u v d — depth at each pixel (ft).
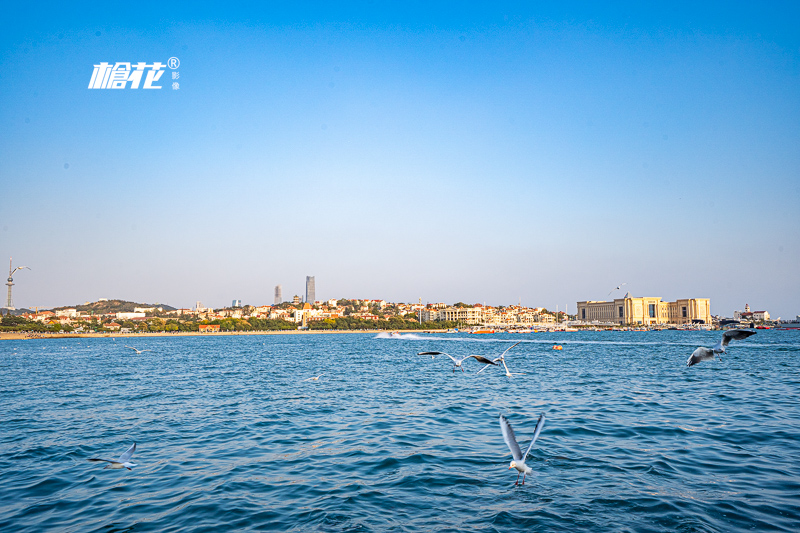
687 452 61.46
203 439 74.13
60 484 53.83
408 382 147.43
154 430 80.69
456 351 358.43
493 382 143.43
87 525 43.11
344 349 414.62
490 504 46.47
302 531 41.34
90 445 70.90
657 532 39.78
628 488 49.37
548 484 51.26
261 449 67.87
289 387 138.72
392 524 42.45
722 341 39.09
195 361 269.64
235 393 127.03
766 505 44.34
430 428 79.36
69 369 217.56
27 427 84.23
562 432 73.46
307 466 59.57
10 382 160.86
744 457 58.85
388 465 59.21
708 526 40.42
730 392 114.01
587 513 43.73
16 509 46.85
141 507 47.03
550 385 133.08
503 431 31.17
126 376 180.55
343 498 48.52
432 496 48.78
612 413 88.38
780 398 103.81
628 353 310.04
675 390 118.93
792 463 56.29
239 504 47.39
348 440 72.28
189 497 49.47
